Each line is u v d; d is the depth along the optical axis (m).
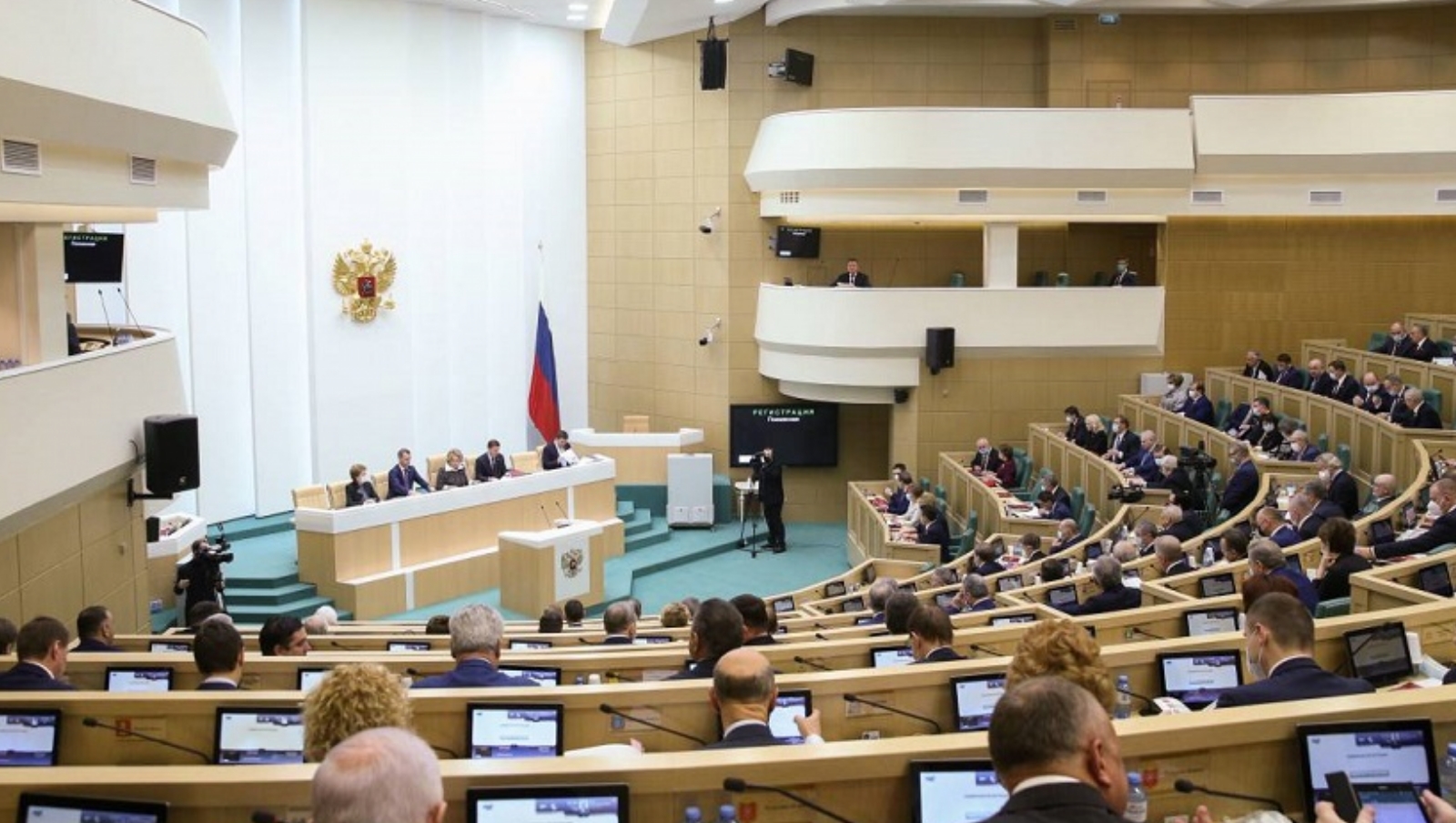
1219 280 21.41
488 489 18.25
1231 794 3.57
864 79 22.50
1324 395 17.70
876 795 3.45
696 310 23.30
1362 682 4.05
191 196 13.27
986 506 17.50
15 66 8.65
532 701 4.79
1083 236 22.80
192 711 4.83
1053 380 21.12
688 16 21.27
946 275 23.06
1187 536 13.60
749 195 22.75
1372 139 19.92
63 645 5.67
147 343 12.66
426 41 22.11
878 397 21.41
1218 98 20.20
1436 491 9.87
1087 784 2.49
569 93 24.12
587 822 3.26
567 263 24.36
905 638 6.49
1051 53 21.84
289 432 20.88
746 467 23.11
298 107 20.81
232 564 17.39
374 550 16.83
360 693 3.39
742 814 3.39
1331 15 21.62
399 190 21.81
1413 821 3.49
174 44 11.97
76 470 10.42
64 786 3.25
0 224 11.84
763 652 6.30
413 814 2.21
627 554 20.44
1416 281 21.33
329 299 21.03
